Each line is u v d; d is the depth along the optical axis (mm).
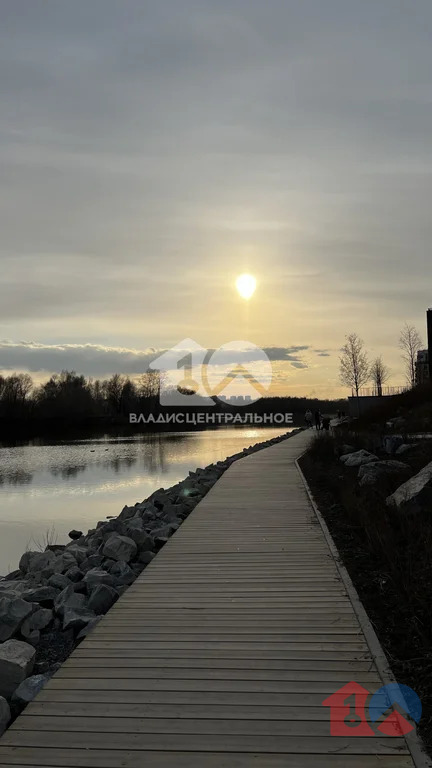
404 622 4645
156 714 3275
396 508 8008
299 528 8031
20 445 45250
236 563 6359
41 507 16125
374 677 3688
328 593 5312
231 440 46531
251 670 3795
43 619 5379
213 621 4660
